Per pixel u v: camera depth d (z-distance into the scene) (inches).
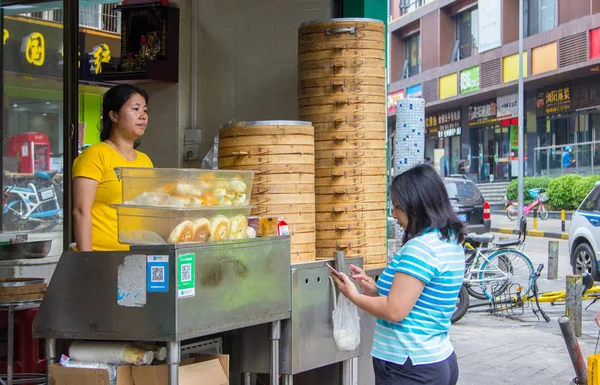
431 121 1417.3
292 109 220.1
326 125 181.5
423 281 110.2
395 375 112.4
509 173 1179.3
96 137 294.5
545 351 292.0
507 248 374.3
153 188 119.0
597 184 445.7
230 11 227.9
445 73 1296.8
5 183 224.2
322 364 154.0
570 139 1069.1
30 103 224.4
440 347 113.1
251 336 147.7
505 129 1196.5
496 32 1151.0
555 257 469.4
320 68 182.2
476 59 1205.7
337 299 157.4
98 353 123.0
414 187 113.7
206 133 230.5
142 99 147.3
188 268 115.0
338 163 180.5
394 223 523.8
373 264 182.4
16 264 209.9
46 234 216.7
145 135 235.5
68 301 121.0
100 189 142.3
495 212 1091.3
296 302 145.2
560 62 1011.3
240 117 226.8
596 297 348.5
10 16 225.3
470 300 400.8
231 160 167.2
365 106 181.6
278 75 222.1
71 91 202.5
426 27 1360.7
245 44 226.1
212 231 122.0
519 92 972.6
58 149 217.6
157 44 227.3
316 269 151.8
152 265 114.0
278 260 138.0
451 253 112.8
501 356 284.5
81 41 319.6
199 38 231.9
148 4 226.7
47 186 217.2
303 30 185.8
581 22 972.6
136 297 115.1
